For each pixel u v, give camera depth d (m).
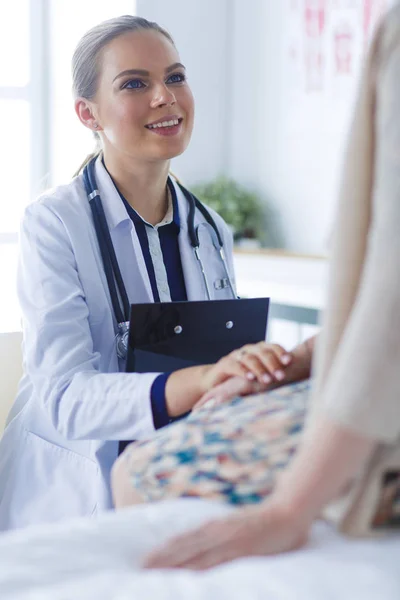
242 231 5.64
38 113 5.24
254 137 5.80
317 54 5.31
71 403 1.55
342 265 0.82
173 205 1.93
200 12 5.72
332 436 0.76
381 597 0.69
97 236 1.80
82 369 1.62
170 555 0.76
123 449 1.64
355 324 0.76
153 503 0.91
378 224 0.76
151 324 1.57
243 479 0.87
